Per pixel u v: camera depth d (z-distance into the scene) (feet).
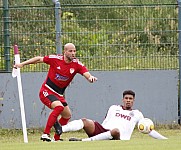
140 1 151.84
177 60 142.82
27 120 140.36
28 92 140.15
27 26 140.67
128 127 112.57
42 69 140.97
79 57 142.10
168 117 143.33
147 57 142.51
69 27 142.10
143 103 142.61
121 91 142.00
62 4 144.05
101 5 142.41
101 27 142.82
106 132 107.24
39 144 82.43
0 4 148.77
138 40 142.61
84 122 109.40
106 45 142.51
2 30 140.15
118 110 113.70
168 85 142.82
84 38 142.20
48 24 140.56
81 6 142.10
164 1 153.07
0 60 140.46
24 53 140.77
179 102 143.33
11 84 140.05
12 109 140.15
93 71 141.28
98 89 141.59
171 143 80.48
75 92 140.97
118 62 142.51
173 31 142.72
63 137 131.44
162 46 142.82
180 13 142.10
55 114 112.88
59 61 116.88
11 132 137.80
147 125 107.76
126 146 77.20
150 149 73.72
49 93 116.57
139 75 142.20
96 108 141.69
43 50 140.97
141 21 142.72
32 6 140.15
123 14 142.82
